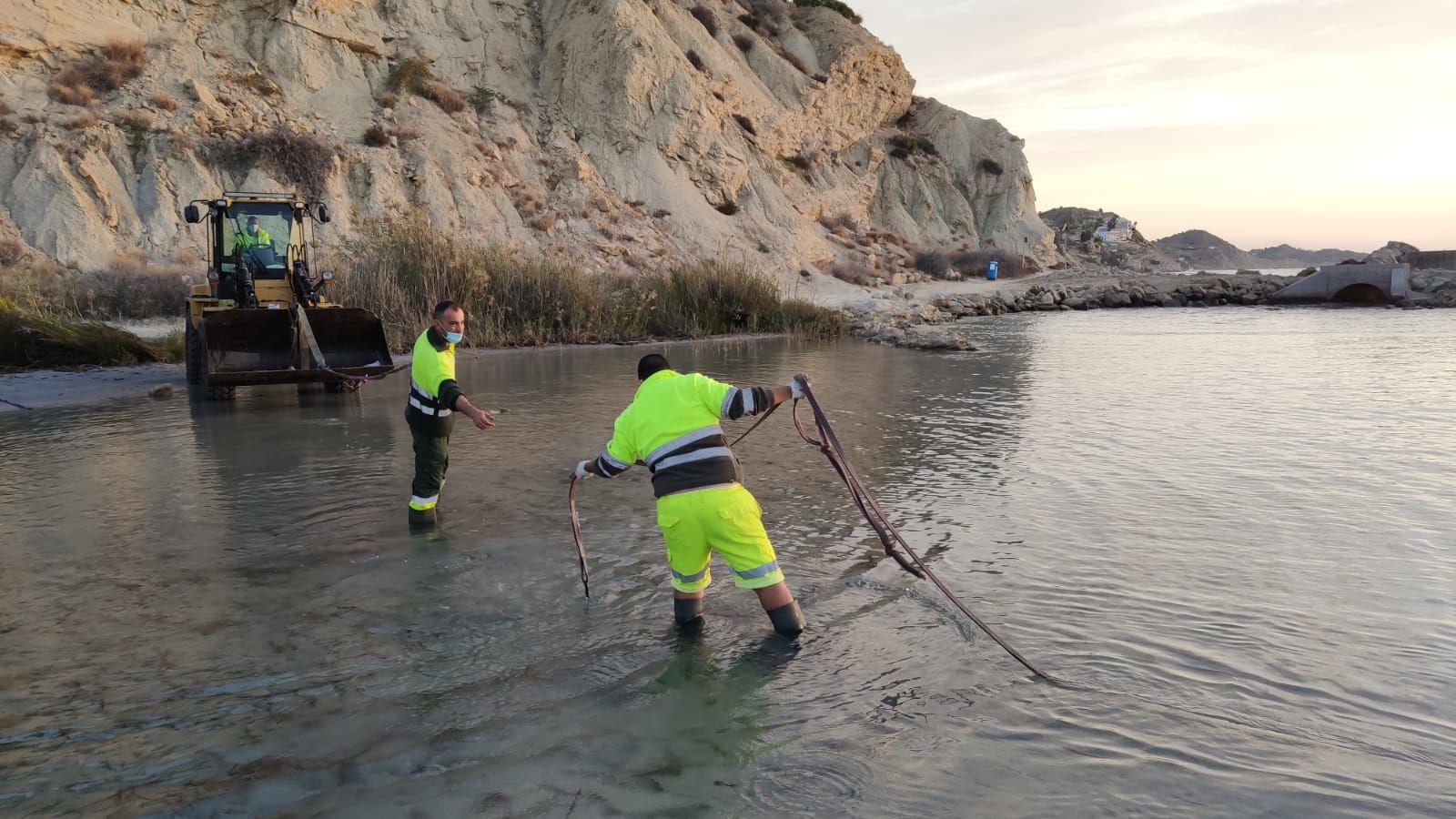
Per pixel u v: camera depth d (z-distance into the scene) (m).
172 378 14.10
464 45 39.69
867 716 3.57
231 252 13.13
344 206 30.11
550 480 7.58
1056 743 3.35
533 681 3.91
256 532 6.05
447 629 4.47
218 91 30.97
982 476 7.65
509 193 35.12
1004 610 4.64
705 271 24.48
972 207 64.44
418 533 6.06
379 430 9.81
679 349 19.67
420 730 3.49
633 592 4.98
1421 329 25.59
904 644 4.26
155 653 4.18
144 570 5.32
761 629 4.48
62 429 9.89
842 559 5.50
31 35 28.47
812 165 50.25
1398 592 4.83
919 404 11.67
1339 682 3.79
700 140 41.25
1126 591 4.89
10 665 4.05
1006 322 30.34
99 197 26.61
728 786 3.09
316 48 34.41
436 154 33.81
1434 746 3.29
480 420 5.93
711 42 46.81
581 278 22.12
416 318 18.42
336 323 12.57
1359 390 12.80
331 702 3.72
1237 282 43.66
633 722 3.55
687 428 4.36
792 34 55.22
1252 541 5.73
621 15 40.16
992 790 3.05
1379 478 7.46
